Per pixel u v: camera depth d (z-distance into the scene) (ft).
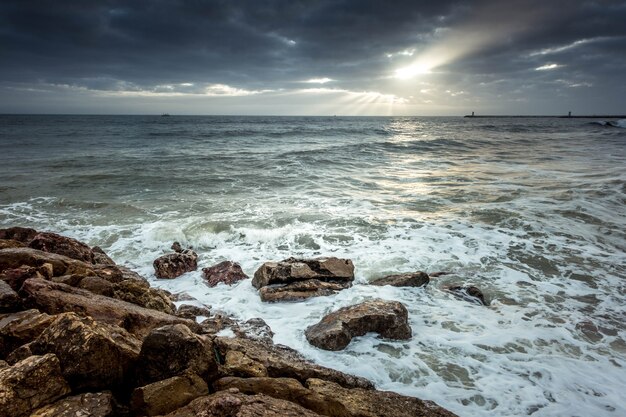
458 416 14.80
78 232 36.99
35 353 12.74
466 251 32.60
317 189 55.67
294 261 27.84
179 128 205.05
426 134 172.55
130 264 31.14
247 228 37.76
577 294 25.67
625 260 30.86
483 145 116.37
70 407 11.12
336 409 13.52
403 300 24.67
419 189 55.21
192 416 11.30
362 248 33.42
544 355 19.01
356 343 19.83
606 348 19.74
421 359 18.61
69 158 81.35
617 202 45.44
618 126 254.88
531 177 62.49
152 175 64.03
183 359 13.51
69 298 17.95
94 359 12.36
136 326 17.61
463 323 22.02
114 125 232.94
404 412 13.97
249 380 14.14
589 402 15.90
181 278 28.73
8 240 27.94
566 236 35.63
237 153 94.32
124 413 11.89
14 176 60.80
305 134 166.81
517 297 25.27
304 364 16.39
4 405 10.41
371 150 100.27
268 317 23.02
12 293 17.72
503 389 16.56
